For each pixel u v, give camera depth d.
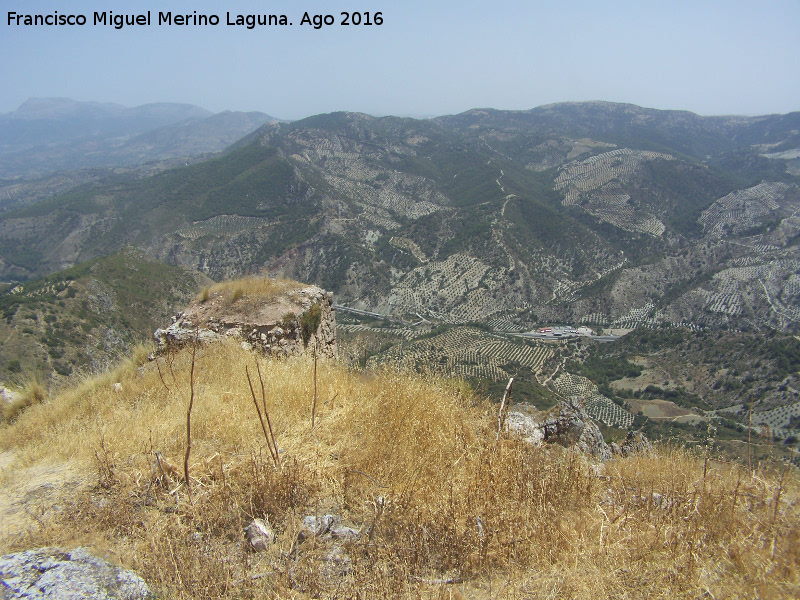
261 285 10.41
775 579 2.88
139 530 3.38
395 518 3.40
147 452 4.42
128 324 49.22
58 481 4.25
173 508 3.62
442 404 5.43
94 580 2.58
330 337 11.00
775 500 3.79
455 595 2.73
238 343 8.23
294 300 9.93
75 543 3.21
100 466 4.17
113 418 5.50
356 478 3.95
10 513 3.78
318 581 2.80
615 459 6.27
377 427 4.74
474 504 3.58
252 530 3.28
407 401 5.25
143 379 7.06
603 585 2.77
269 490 3.64
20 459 4.88
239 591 2.73
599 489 4.39
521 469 4.19
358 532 3.37
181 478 3.98
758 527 3.47
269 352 8.55
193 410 5.18
